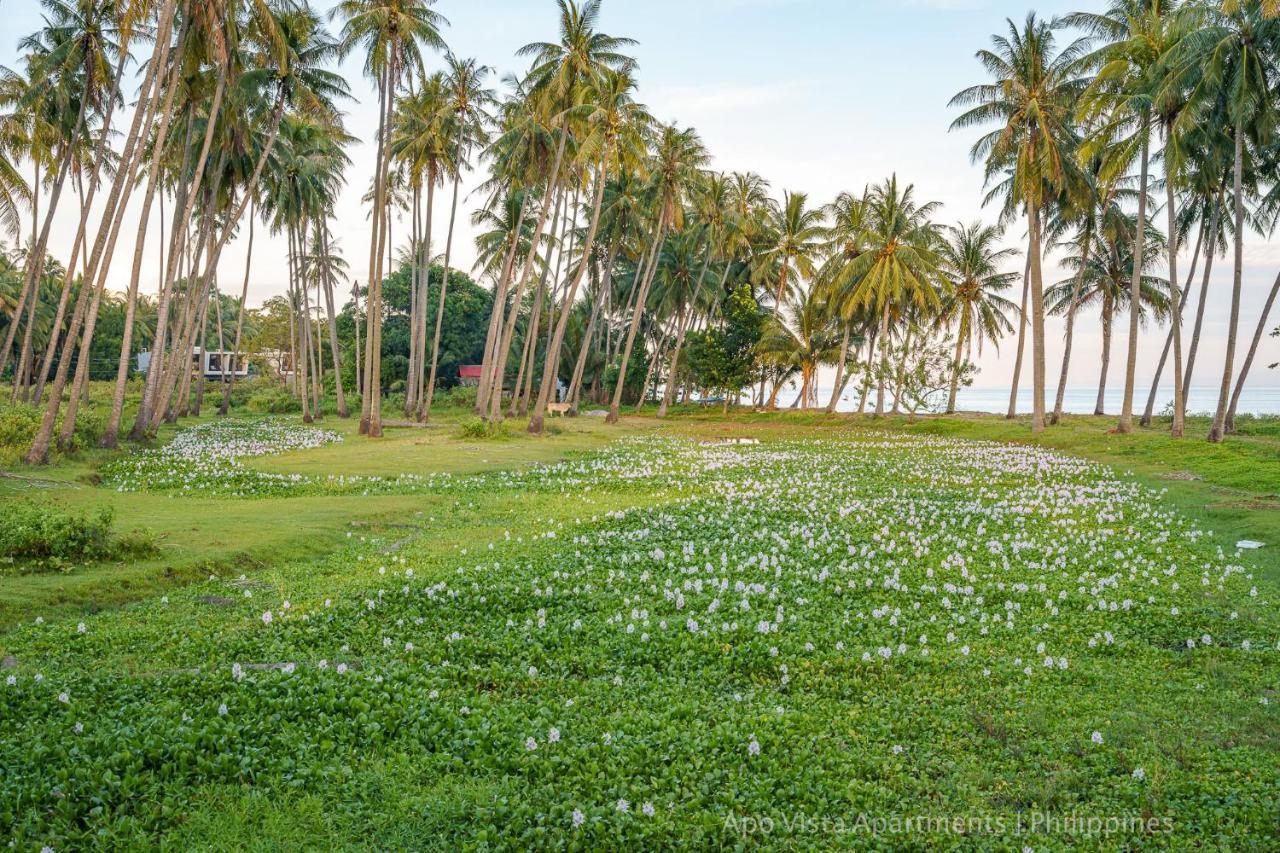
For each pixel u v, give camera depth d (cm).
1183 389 3847
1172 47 3275
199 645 1018
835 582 1367
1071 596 1313
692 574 1395
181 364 5631
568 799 674
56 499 1969
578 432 5047
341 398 6034
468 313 8669
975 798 705
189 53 3341
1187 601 1288
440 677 934
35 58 3897
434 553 1595
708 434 5347
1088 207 4394
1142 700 916
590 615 1185
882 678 970
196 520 1775
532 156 4550
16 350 7744
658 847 619
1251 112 3300
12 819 594
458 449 3672
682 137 5528
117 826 599
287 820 634
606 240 6981
